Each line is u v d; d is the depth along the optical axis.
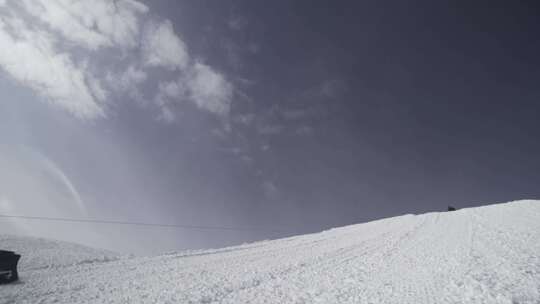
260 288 10.41
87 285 10.43
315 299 9.12
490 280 10.02
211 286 10.58
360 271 12.95
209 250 20.56
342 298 9.18
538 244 15.08
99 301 8.68
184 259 16.67
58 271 12.57
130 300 8.84
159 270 13.42
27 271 12.30
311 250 19.52
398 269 12.87
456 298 8.61
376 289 9.99
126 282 11.02
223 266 14.55
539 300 7.99
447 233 22.91
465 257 13.94
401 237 22.92
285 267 14.19
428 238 21.47
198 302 8.77
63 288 9.93
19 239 19.39
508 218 26.52
